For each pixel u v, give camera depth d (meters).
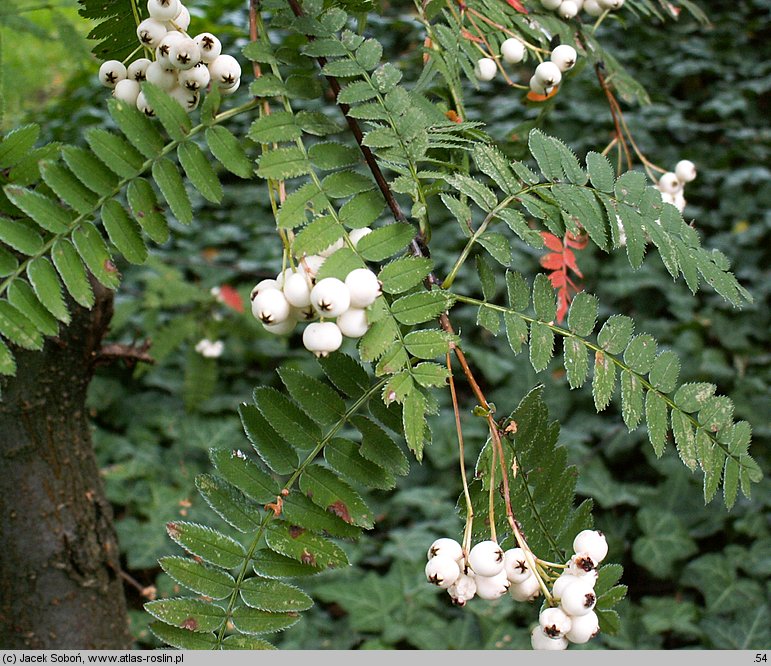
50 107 1.35
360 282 0.35
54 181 0.35
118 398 1.10
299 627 0.87
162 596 0.85
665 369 0.38
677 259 0.39
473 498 0.38
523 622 0.88
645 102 0.52
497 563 0.35
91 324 0.52
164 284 1.00
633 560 0.97
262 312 0.35
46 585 0.53
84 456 0.54
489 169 0.38
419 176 0.37
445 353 0.35
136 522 0.93
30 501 0.52
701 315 1.24
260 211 1.45
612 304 1.27
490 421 0.37
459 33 0.43
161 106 0.36
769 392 1.11
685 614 0.90
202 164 0.36
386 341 0.35
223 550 0.37
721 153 1.50
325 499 0.37
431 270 0.36
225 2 1.34
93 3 0.40
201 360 1.03
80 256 0.35
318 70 0.39
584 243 0.47
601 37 1.72
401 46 1.61
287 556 0.37
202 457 1.05
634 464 1.08
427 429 0.35
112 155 0.35
